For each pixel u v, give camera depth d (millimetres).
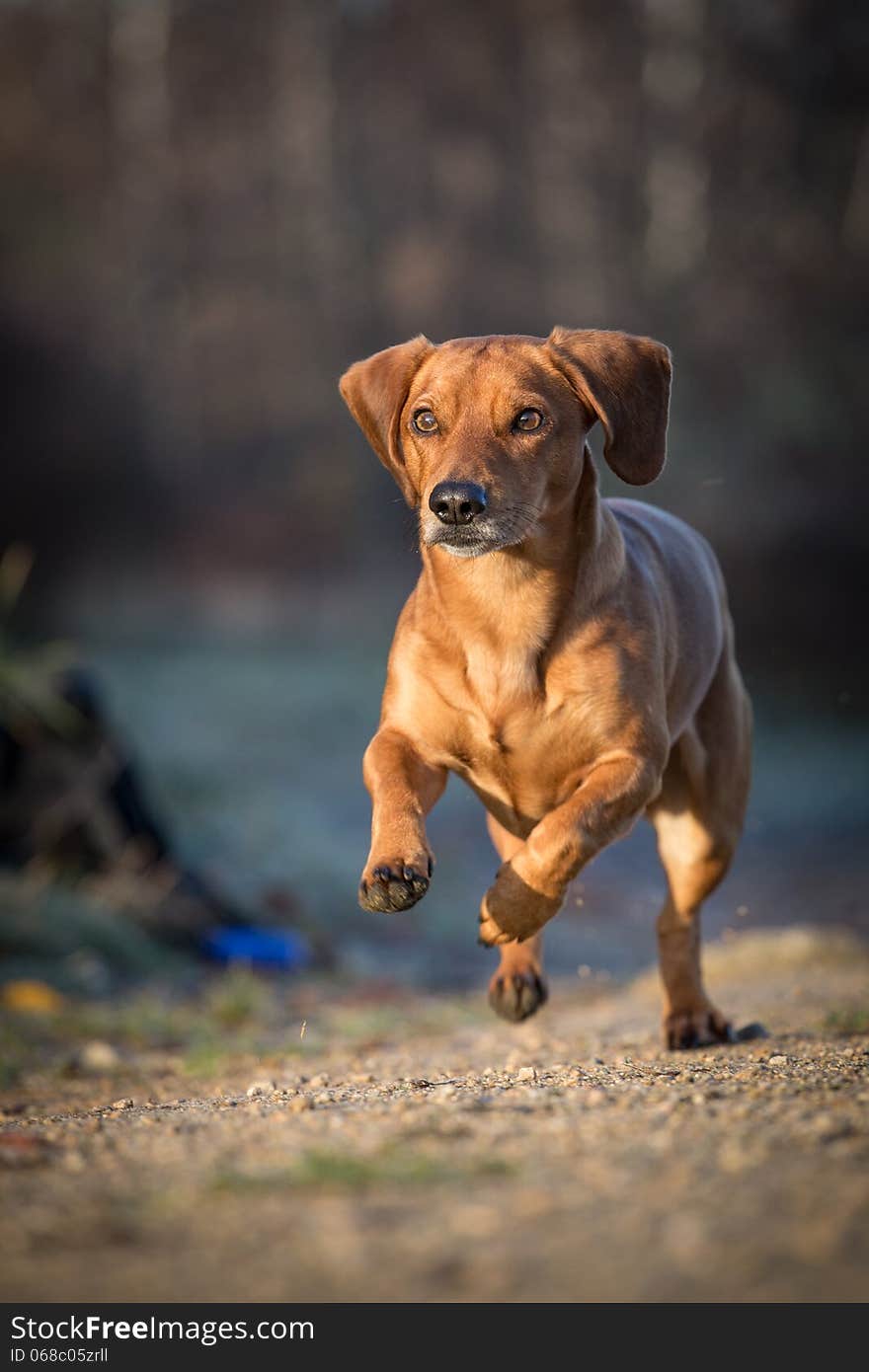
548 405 6078
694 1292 2984
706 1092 4805
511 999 7246
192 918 12570
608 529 6215
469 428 6016
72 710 12688
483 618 6035
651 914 15398
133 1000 10867
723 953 11070
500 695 6062
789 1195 3436
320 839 17062
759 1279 3012
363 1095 5438
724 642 7340
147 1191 3850
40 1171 4199
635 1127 4176
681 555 7102
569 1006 10547
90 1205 3750
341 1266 3205
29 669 12633
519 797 6309
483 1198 3562
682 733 7035
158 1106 5934
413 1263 3193
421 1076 6418
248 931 12711
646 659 6160
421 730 6227
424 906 15203
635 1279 3051
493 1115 4480
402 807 5871
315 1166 3793
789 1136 3975
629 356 6328
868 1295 2930
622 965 13039
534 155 52375
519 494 5891
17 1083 7918
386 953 13609
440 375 6203
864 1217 3277
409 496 6441
